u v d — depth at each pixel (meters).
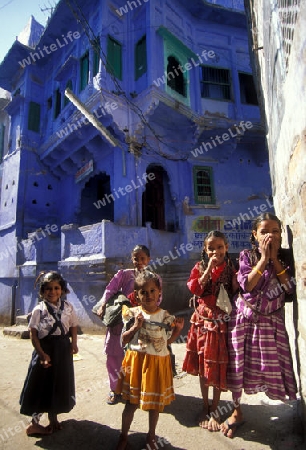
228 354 2.61
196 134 10.06
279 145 3.16
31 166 11.77
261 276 2.52
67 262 7.62
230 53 11.54
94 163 10.09
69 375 2.73
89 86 9.05
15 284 10.58
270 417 2.72
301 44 1.90
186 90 10.08
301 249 2.20
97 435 2.59
